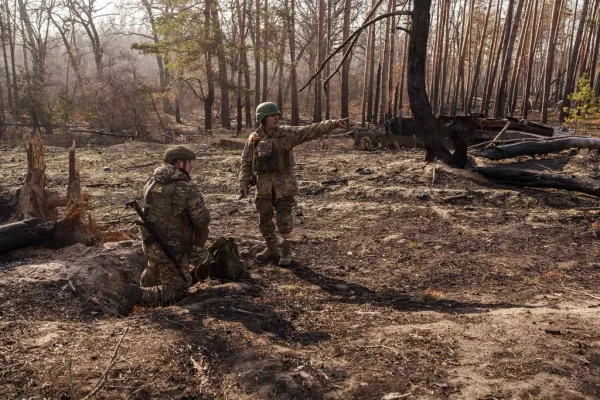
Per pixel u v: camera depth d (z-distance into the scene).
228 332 3.47
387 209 8.34
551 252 6.16
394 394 2.65
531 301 4.54
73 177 6.28
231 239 5.13
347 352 3.18
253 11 29.59
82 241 5.64
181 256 4.20
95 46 43.25
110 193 10.06
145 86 28.89
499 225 7.42
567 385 2.71
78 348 3.14
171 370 2.89
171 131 27.41
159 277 4.43
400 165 11.41
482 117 16.94
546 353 3.10
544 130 15.54
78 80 38.53
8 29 38.69
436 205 8.66
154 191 4.12
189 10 27.23
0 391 2.64
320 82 27.42
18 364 2.91
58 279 4.42
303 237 6.75
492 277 5.29
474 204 8.71
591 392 2.65
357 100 48.44
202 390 2.73
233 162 13.13
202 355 3.07
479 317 3.88
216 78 28.27
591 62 32.44
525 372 2.86
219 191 10.39
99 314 4.05
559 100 44.66
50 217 6.39
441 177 10.25
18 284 4.28
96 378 2.78
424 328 3.58
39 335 3.35
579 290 4.89
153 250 4.14
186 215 4.16
